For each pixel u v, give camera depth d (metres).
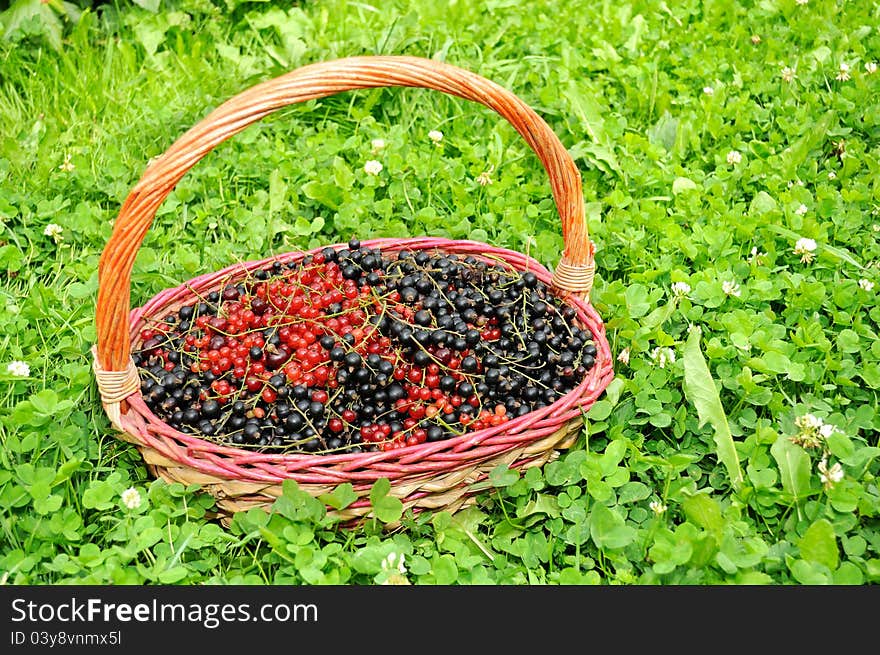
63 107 1.73
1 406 1.29
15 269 1.46
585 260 1.31
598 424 1.24
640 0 1.97
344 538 1.20
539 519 1.21
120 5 1.92
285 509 1.15
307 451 1.19
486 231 1.54
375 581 1.14
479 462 1.18
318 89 1.19
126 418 1.20
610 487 1.19
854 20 1.89
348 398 1.23
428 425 1.22
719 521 1.15
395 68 1.21
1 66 1.75
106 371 1.19
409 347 1.26
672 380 1.31
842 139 1.65
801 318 1.34
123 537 1.17
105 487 1.19
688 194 1.54
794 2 1.92
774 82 1.78
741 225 1.49
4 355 1.35
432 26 1.88
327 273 1.35
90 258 1.48
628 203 1.54
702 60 1.82
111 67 1.80
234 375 1.25
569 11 1.96
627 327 1.34
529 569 1.17
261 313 1.32
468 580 1.16
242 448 1.19
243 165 1.63
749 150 1.64
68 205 1.56
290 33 1.86
